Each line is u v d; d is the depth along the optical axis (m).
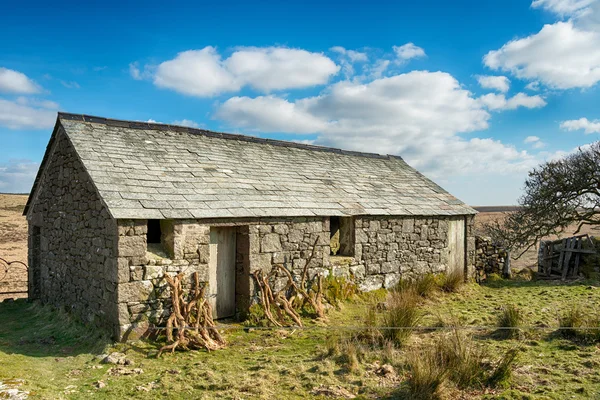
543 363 6.15
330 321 9.26
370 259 11.56
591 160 15.25
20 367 6.27
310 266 10.15
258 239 9.22
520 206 17.16
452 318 8.80
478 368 5.58
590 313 9.02
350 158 15.62
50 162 10.95
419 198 13.96
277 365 6.42
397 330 7.25
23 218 37.00
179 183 9.02
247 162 11.54
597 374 5.67
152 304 7.65
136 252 7.50
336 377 5.87
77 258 9.12
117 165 8.77
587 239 14.66
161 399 5.29
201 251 8.31
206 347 7.26
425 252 13.03
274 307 9.16
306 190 11.19
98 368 6.47
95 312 8.16
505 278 15.50
